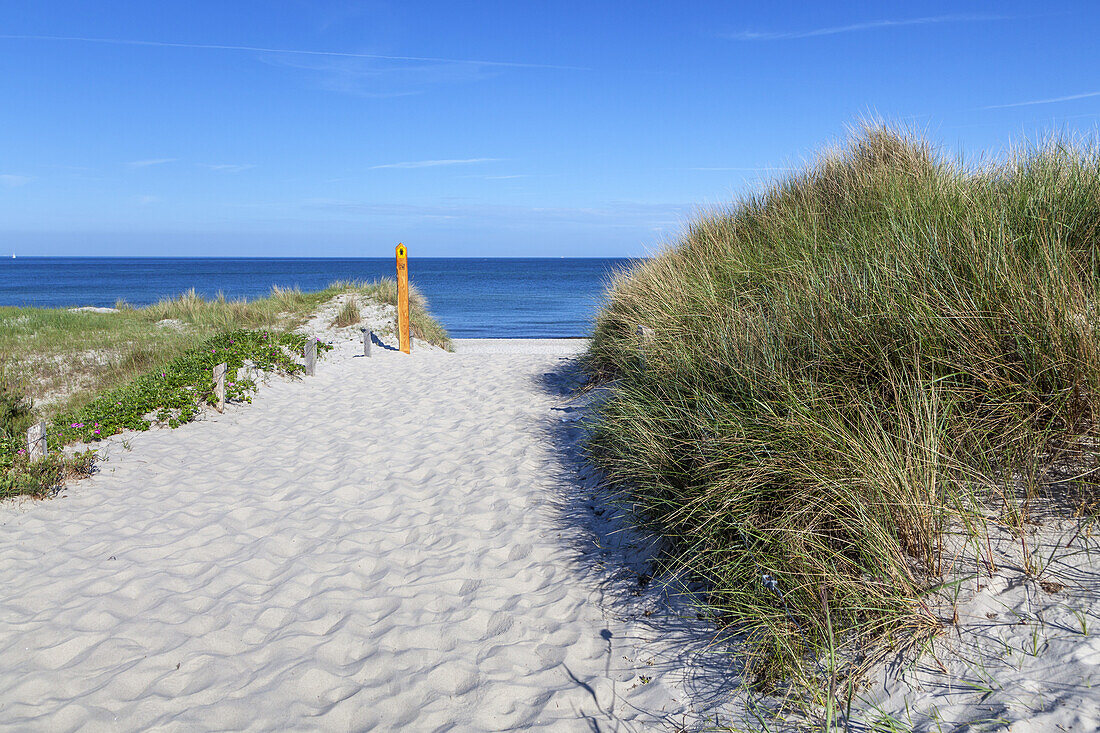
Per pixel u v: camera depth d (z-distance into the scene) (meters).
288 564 4.46
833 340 4.14
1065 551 2.70
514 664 3.26
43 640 3.53
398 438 7.44
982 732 2.09
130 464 6.55
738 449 3.77
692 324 5.79
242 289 58.94
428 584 4.11
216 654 3.41
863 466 3.16
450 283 69.75
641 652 3.23
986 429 3.23
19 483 5.56
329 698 3.04
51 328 15.17
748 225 7.86
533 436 6.96
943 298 3.77
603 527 4.65
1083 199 4.50
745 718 2.58
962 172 6.41
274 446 7.31
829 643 2.65
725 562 3.41
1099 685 2.10
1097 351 3.03
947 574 2.80
